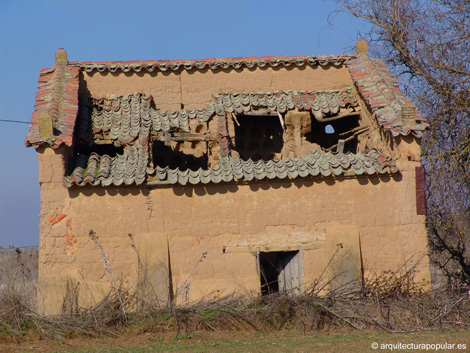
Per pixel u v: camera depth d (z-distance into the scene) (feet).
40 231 93.40
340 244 95.35
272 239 95.40
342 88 119.55
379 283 95.09
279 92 117.91
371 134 107.45
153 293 92.27
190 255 94.38
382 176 96.68
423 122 98.43
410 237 96.68
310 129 113.39
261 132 119.03
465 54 135.54
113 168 96.63
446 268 123.24
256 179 94.58
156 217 94.38
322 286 93.35
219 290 93.81
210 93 119.75
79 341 83.92
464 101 132.16
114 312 88.48
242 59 122.31
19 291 92.99
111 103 116.06
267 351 75.15
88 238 93.61
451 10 139.95
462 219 128.77
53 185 93.66
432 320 88.89
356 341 79.41
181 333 85.81
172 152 110.42
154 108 118.21
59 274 92.94
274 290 106.83
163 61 121.29
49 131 93.45
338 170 95.25
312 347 76.64
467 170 128.47
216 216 95.09
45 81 113.70
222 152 104.27
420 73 138.21
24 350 79.41
